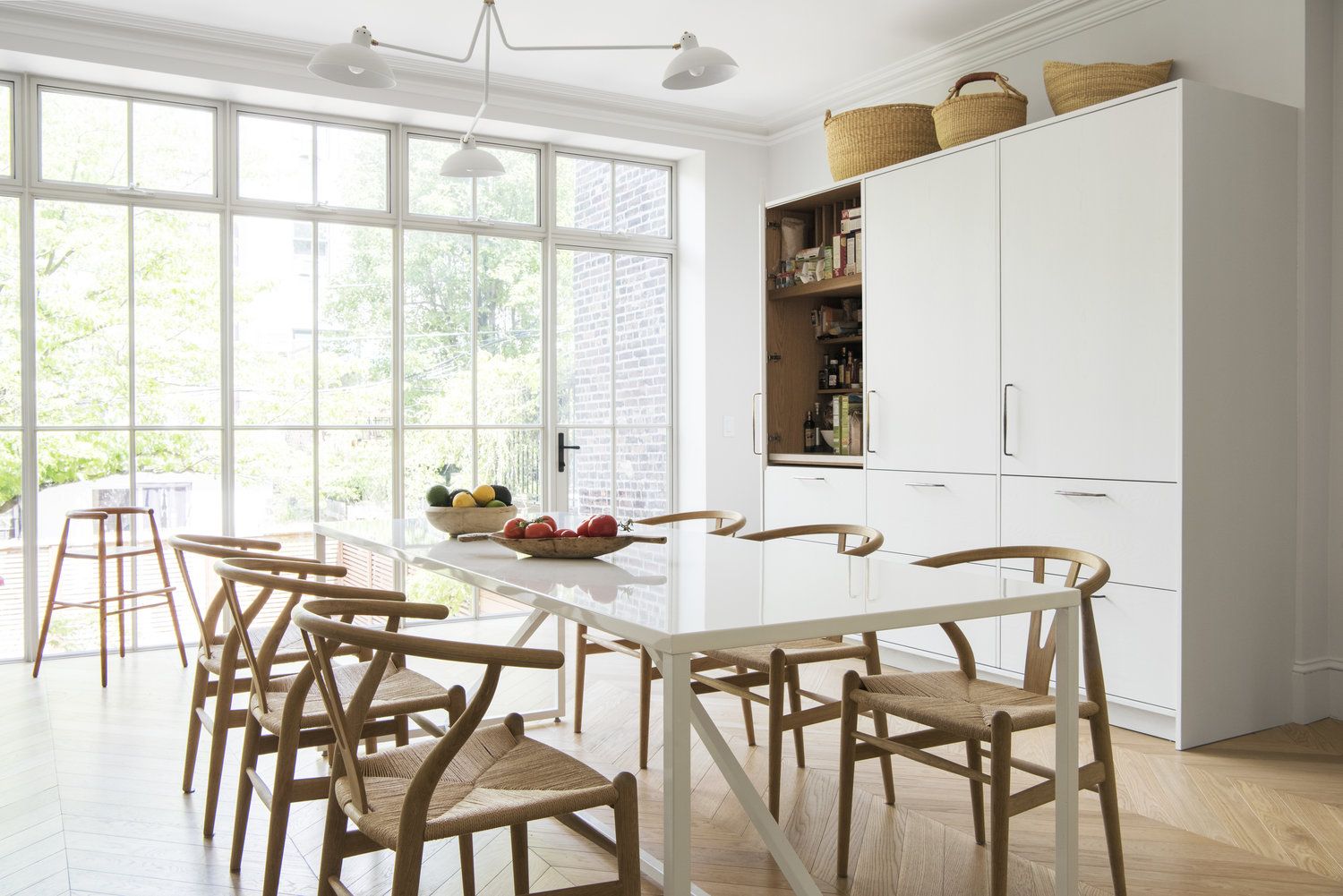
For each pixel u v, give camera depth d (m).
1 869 2.33
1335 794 2.82
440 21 4.38
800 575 2.11
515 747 1.83
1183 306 3.16
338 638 1.42
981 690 2.28
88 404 4.55
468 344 5.39
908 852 2.44
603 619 1.64
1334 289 3.54
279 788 1.95
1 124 4.38
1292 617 3.49
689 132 5.73
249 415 4.86
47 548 4.48
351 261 5.08
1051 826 2.61
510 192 5.51
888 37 4.61
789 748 3.25
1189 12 3.77
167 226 4.68
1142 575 3.29
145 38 4.32
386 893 2.21
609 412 5.82
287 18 4.31
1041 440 3.63
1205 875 2.31
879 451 4.33
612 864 2.38
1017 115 4.00
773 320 4.98
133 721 3.52
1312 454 3.50
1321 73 3.49
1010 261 3.75
